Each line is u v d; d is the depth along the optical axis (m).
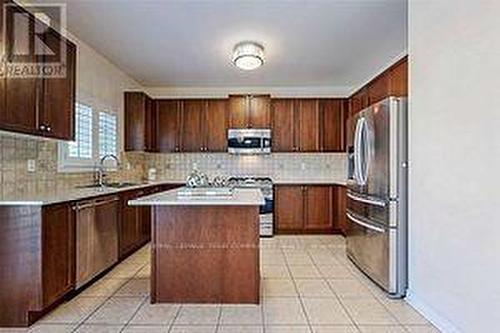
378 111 3.87
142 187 5.60
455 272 2.74
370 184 4.07
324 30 4.43
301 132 7.14
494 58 2.32
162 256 3.49
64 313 3.22
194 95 7.38
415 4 3.39
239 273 3.49
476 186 2.49
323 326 2.97
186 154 7.40
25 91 3.26
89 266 3.87
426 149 3.18
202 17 4.08
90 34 4.58
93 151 5.20
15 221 3.00
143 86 7.28
